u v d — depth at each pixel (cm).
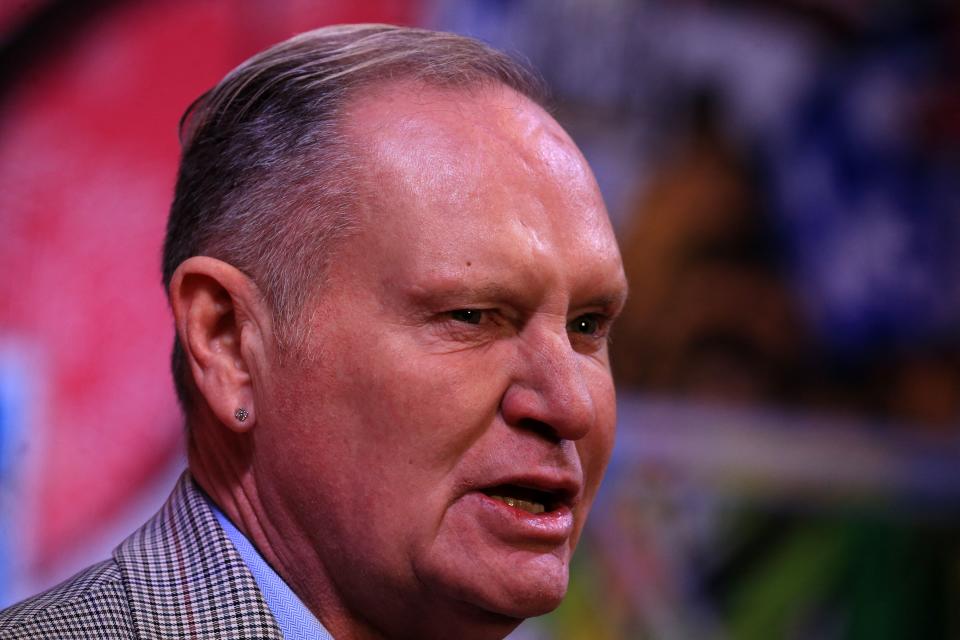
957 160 895
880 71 865
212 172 334
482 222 305
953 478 882
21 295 618
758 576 809
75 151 634
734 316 814
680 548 787
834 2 848
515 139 322
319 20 687
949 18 885
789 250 833
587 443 334
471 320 309
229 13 670
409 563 306
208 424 335
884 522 855
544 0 742
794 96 835
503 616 316
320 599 322
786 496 823
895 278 870
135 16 650
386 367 302
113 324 641
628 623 763
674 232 796
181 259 338
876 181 866
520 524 304
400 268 303
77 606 286
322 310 309
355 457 306
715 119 805
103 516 633
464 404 303
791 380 831
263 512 323
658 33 784
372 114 320
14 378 614
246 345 318
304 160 318
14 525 610
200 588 301
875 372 862
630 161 777
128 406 644
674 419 791
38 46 626
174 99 658
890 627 847
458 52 344
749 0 816
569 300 317
